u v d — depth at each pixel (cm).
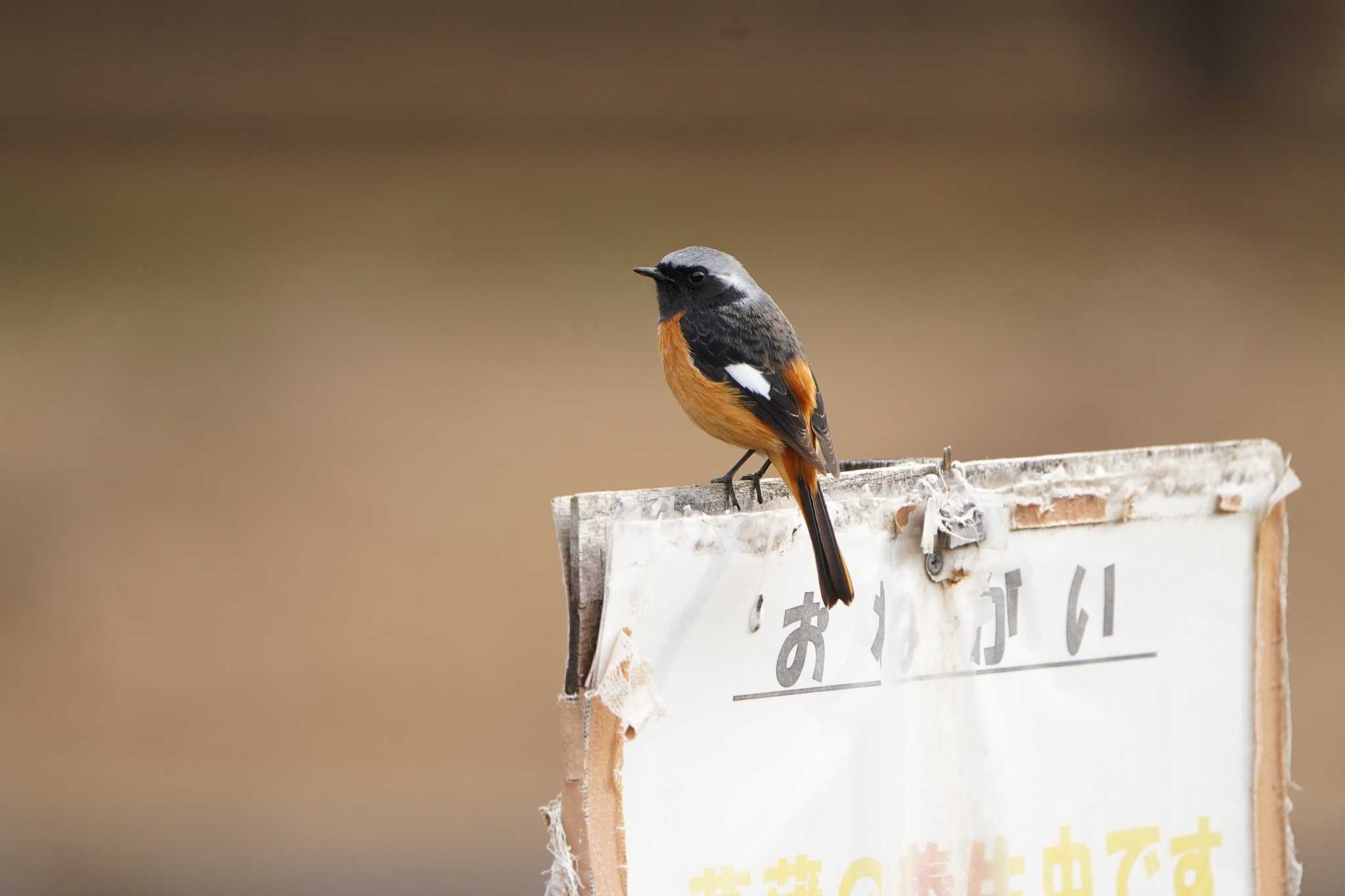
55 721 1184
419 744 1156
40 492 1572
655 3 2542
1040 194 2494
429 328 2003
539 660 1274
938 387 1852
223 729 1172
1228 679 462
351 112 2505
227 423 1750
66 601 1359
